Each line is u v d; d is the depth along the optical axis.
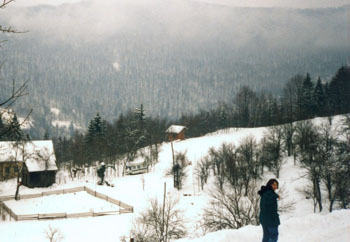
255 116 155.38
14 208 52.19
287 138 83.00
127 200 57.72
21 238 33.84
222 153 78.00
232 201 26.27
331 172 45.53
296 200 55.25
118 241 30.72
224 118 163.50
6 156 58.72
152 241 23.88
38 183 72.06
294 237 10.02
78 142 114.94
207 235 10.37
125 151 110.62
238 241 9.79
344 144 45.47
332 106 125.19
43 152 74.06
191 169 87.81
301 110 111.44
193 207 46.09
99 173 76.62
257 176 66.19
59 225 39.81
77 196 60.53
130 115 152.50
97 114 118.50
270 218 8.35
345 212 11.52
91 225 39.25
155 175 86.12
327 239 9.42
